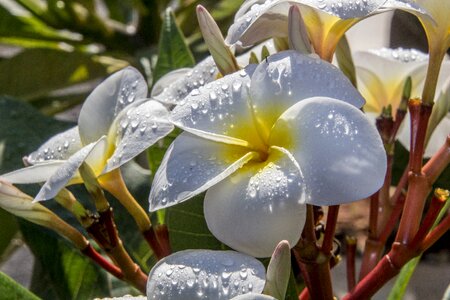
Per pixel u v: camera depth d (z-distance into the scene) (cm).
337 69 51
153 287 49
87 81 90
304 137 49
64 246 65
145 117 52
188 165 50
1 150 67
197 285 49
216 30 53
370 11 49
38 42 98
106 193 66
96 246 65
